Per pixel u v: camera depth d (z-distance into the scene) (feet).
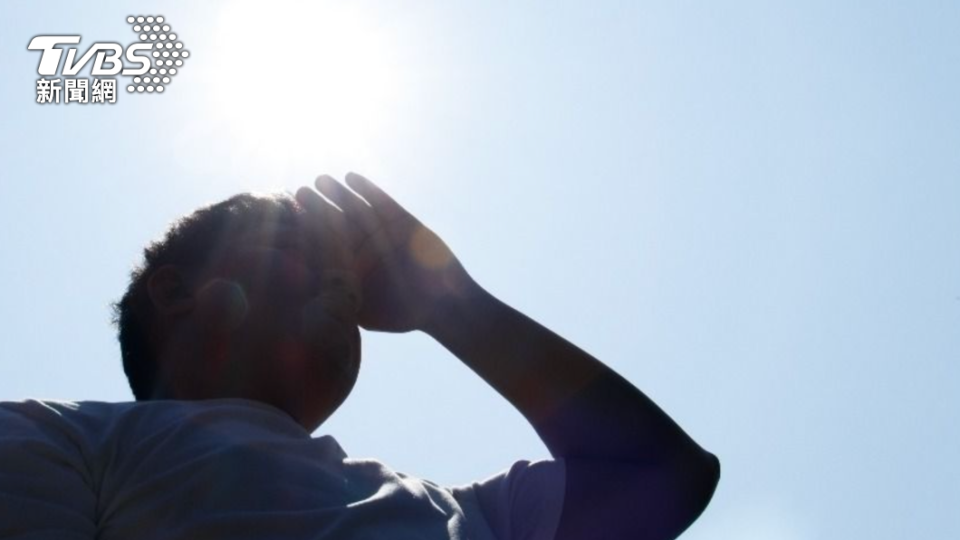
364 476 5.83
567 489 6.14
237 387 6.38
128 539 5.16
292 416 6.43
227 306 6.60
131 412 5.71
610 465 6.23
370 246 6.93
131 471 5.38
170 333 6.78
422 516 5.67
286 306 6.56
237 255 6.78
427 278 6.84
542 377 6.45
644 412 6.35
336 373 6.53
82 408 5.76
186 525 5.14
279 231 6.82
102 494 5.32
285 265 6.66
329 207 7.01
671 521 6.18
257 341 6.48
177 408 5.80
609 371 6.54
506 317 6.67
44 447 5.22
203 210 7.27
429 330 6.72
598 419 6.32
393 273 6.86
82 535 5.07
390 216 7.03
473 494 6.31
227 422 5.76
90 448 5.45
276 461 5.51
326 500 5.44
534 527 6.08
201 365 6.56
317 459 5.73
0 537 4.90
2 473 5.04
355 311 6.75
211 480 5.28
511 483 6.33
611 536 6.05
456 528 5.75
